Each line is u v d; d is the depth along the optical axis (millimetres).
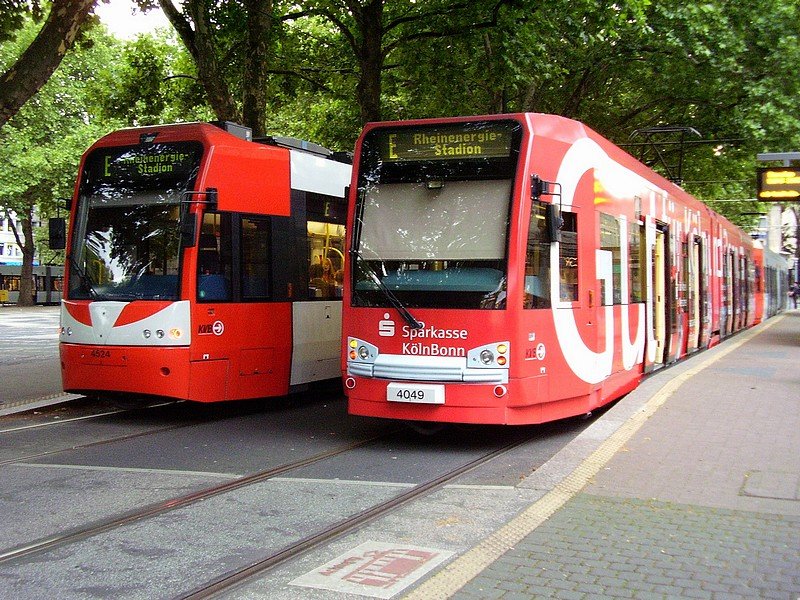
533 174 9211
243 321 11656
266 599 4828
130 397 11812
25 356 21797
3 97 10711
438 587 4770
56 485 7742
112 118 24828
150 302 10961
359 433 10602
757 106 23531
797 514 6133
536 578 4906
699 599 4586
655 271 14203
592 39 20250
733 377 12805
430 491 7426
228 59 21125
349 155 14438
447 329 9047
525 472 8242
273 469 8406
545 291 9375
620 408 9961
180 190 11188
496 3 20016
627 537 5656
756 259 33812
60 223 11766
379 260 9516
